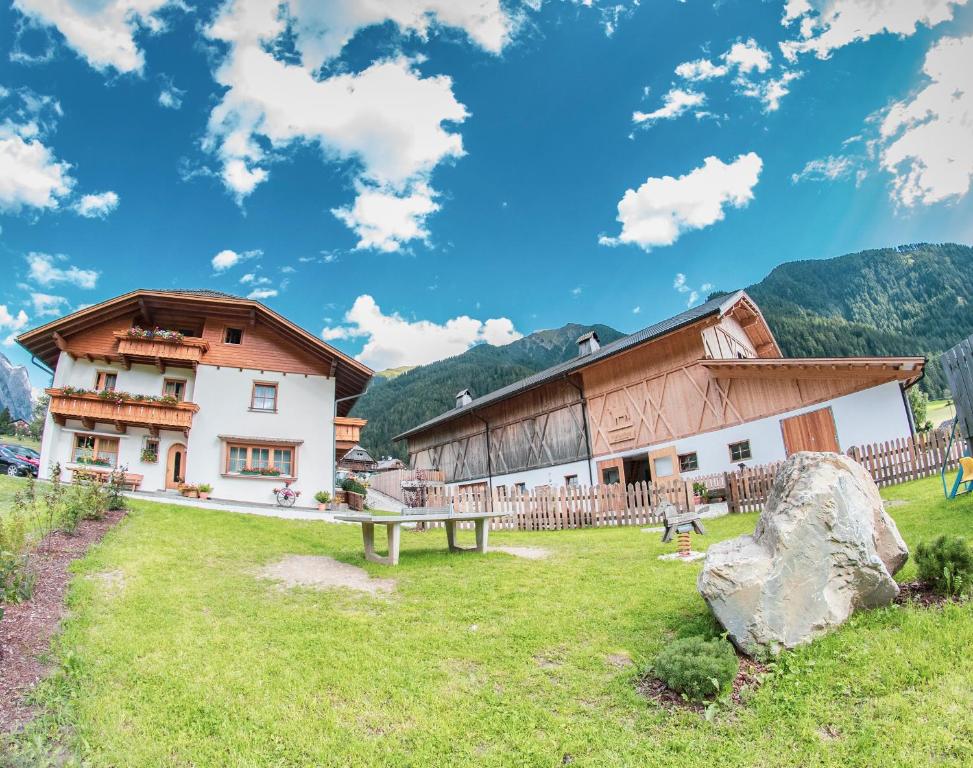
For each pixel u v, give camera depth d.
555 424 30.23
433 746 5.39
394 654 7.25
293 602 9.35
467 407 36.91
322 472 24.44
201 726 5.63
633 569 10.30
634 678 6.28
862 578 6.36
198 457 22.94
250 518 17.47
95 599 8.76
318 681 6.54
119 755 5.12
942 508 10.56
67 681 6.22
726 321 27.05
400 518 12.02
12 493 16.48
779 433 21.22
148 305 23.48
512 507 19.97
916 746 4.54
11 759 4.79
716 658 5.79
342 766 5.12
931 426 32.34
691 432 24.00
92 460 21.91
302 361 25.42
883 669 5.45
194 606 8.92
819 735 4.91
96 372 23.28
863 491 6.98
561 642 7.38
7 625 7.25
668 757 4.96
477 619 8.38
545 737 5.45
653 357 25.97
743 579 6.40
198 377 23.70
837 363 19.44
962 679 5.11
